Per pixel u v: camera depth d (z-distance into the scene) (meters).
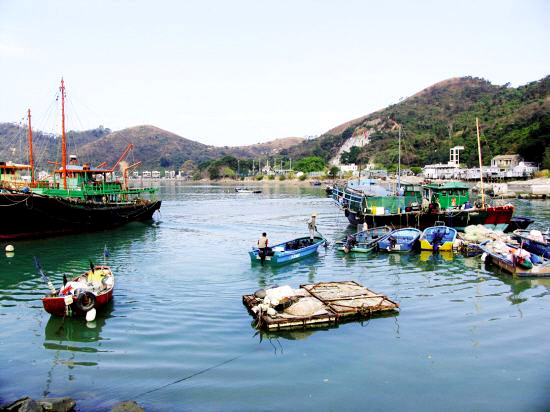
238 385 13.70
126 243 39.69
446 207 43.75
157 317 19.45
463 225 41.47
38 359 15.63
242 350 16.11
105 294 20.30
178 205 85.19
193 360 15.36
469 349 16.19
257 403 12.70
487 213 41.12
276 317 18.00
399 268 28.33
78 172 50.56
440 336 17.33
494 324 18.53
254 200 97.75
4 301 22.19
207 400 12.87
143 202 58.25
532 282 24.80
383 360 15.34
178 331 17.89
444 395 13.16
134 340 17.06
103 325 18.61
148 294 22.80
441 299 21.83
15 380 14.18
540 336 17.30
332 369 14.72
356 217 46.25
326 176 187.50
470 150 153.38
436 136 190.75
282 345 16.52
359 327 18.17
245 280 25.59
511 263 26.06
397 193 48.59
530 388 13.52
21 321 19.34
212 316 19.48
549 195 84.75
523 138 130.38
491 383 13.84
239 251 35.47
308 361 15.27
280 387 13.59
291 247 32.53
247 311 20.09
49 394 13.30
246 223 54.91
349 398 12.98
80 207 43.19
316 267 28.78
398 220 42.66
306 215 64.06
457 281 25.09
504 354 15.78
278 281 25.34
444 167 147.12
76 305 18.84
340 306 19.39
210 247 37.56
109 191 50.16
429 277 26.02
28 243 38.88
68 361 15.42
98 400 12.92
